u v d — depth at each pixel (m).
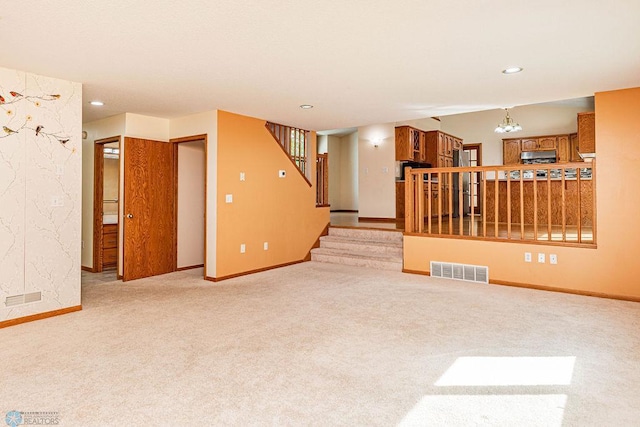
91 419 1.89
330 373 2.38
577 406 2.00
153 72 3.49
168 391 2.16
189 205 5.90
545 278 4.46
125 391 2.16
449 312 3.62
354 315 3.54
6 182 3.31
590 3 2.27
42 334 3.07
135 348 2.78
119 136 5.22
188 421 1.87
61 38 2.73
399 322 3.34
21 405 2.01
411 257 5.46
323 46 2.92
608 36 2.75
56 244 3.61
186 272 5.61
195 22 2.50
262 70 3.46
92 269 5.66
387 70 3.48
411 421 1.87
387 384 2.25
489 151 10.83
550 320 3.38
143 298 4.16
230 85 3.92
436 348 2.77
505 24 2.56
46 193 3.56
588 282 4.21
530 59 3.21
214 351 2.72
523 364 2.51
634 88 3.98
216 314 3.57
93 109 4.95
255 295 4.27
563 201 4.42
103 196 5.88
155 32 2.64
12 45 2.85
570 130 9.86
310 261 6.53
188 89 4.06
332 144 12.16
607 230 4.10
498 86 3.99
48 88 3.58
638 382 2.25
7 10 2.31
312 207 6.73
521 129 9.70
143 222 5.23
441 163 9.38
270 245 5.82
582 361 2.54
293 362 2.54
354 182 12.10
